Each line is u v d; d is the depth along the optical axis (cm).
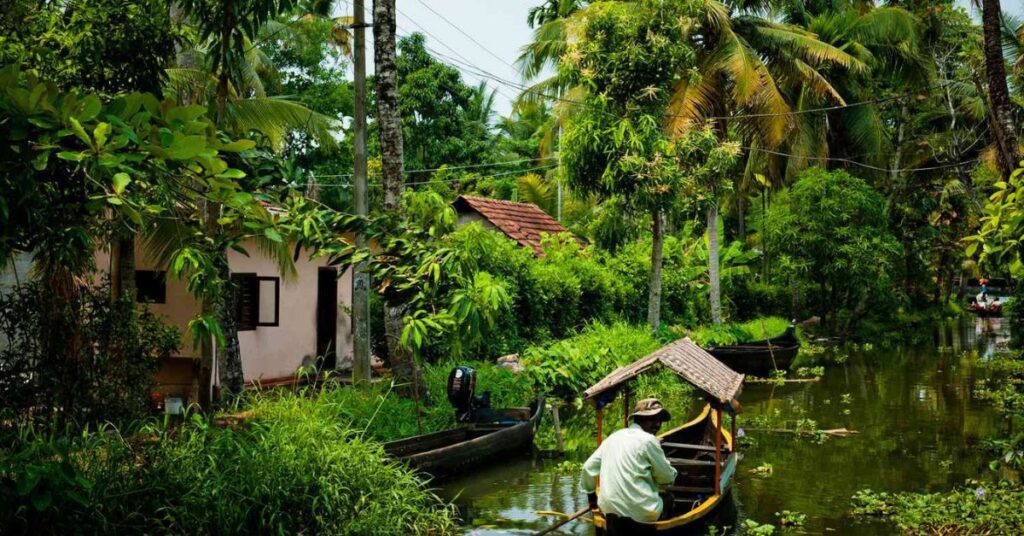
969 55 2398
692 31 2119
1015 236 752
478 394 1340
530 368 1556
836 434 1320
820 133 2723
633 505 718
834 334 2841
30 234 536
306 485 737
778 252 2816
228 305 1205
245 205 544
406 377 1260
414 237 748
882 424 1402
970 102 2727
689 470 891
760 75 2202
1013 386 1697
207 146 493
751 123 2322
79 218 559
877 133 2720
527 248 1902
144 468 702
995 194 770
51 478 573
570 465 1085
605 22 1866
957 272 4641
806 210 2645
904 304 3366
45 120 450
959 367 2147
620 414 1498
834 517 880
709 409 1080
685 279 2569
